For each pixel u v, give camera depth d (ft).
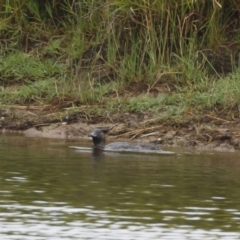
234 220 84.79
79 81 147.74
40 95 147.64
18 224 82.02
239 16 152.56
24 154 117.39
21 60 155.43
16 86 151.84
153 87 145.79
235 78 143.54
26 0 160.76
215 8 147.84
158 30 147.64
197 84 144.05
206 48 150.30
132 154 121.08
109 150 123.85
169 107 139.44
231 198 93.86
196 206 90.07
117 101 142.51
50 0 161.79
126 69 148.46
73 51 153.99
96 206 89.20
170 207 89.40
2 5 161.27
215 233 80.02
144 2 146.61
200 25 148.66
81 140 133.39
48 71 153.48
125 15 149.28
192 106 139.33
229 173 107.34
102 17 152.76
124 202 91.09
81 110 141.59
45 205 89.30
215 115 136.87
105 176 103.86
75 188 97.04
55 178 101.96
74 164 111.24
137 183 100.27
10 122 141.79
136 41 148.97
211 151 126.41
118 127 136.67
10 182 99.35
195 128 134.10
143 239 77.61
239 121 135.23
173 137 132.98
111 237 78.07
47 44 158.71
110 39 151.12
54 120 140.77
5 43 159.53
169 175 105.40
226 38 152.76
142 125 136.36
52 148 123.65
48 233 79.15
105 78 150.10
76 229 80.59
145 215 86.07
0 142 127.75
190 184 100.27
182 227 82.02
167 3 146.51
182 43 147.02
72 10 158.92
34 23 160.76
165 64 147.54
